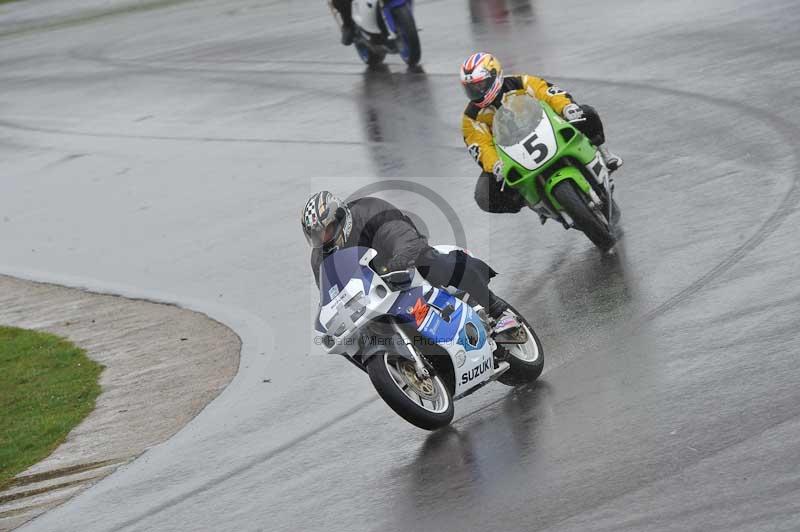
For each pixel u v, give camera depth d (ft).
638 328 90.89
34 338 132.05
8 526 83.66
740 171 124.88
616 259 109.50
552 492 66.28
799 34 179.32
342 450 83.20
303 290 128.06
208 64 268.62
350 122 193.67
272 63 255.29
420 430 83.35
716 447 66.28
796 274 92.02
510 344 86.99
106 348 124.06
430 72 213.05
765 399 70.90
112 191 188.44
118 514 81.35
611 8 233.35
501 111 111.24
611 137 150.92
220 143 201.05
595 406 77.92
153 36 327.26
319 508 73.36
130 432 98.99
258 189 171.42
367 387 96.02
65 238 170.91
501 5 260.83
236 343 116.57
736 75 164.55
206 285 137.90
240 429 93.25
